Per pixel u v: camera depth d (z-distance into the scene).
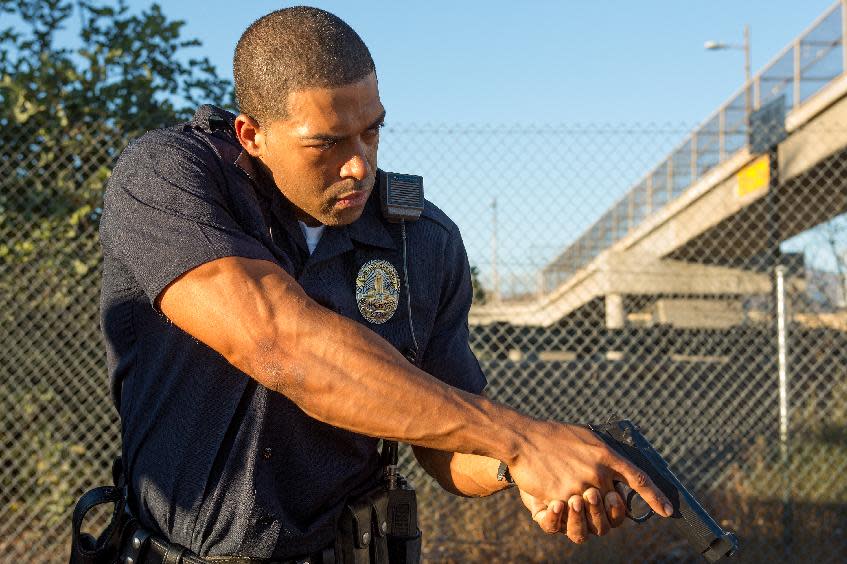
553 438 1.13
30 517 4.40
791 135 5.59
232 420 1.31
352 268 1.41
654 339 5.55
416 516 1.51
